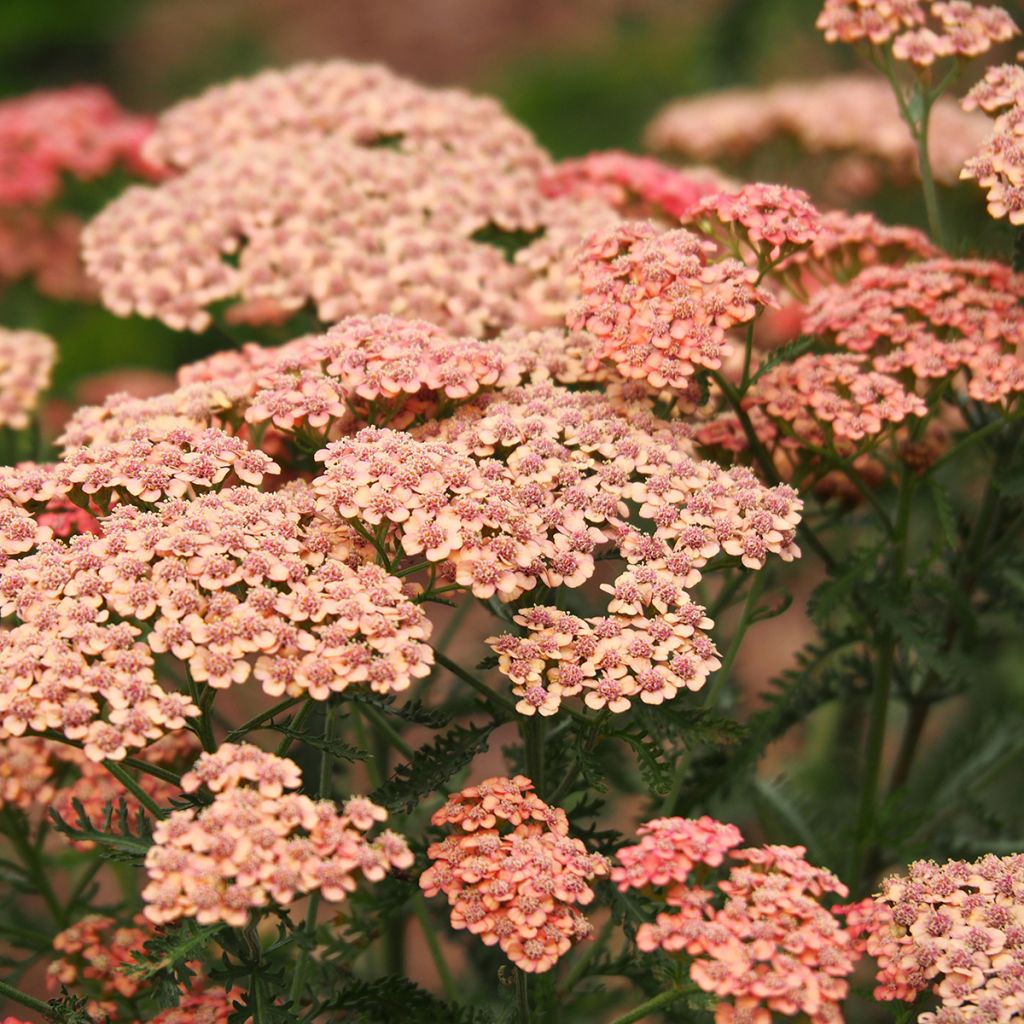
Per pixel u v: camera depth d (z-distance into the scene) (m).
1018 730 0.75
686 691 0.70
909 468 0.69
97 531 0.68
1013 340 0.68
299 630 0.63
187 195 0.74
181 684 0.71
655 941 0.61
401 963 0.74
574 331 0.69
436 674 0.75
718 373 0.67
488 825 0.63
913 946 0.62
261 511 0.64
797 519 0.65
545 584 0.64
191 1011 0.65
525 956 0.62
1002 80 0.69
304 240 0.73
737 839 0.63
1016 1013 0.61
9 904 0.72
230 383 0.68
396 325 0.68
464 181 0.76
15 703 0.62
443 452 0.65
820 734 0.80
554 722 0.69
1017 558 0.71
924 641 0.68
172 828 0.61
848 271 0.73
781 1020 0.65
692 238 0.67
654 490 0.66
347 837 0.61
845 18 0.71
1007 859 0.63
